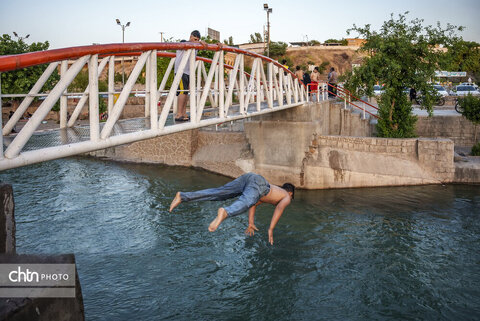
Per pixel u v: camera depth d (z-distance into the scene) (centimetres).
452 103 2552
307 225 1169
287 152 1582
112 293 774
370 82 1748
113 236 1066
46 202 1355
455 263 909
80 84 3019
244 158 1714
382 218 1213
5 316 197
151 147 2089
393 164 1543
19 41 2192
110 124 536
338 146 1563
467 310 723
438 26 1688
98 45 485
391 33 1756
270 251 988
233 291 795
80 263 900
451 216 1210
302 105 1564
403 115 1769
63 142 509
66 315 239
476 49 4388
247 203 473
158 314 707
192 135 1984
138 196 1459
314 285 821
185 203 1379
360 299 766
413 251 976
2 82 2033
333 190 1552
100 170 1936
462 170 1522
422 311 723
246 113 1038
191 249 995
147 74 663
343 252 980
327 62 7656
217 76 932
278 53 7975
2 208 337
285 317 705
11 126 452
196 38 761
